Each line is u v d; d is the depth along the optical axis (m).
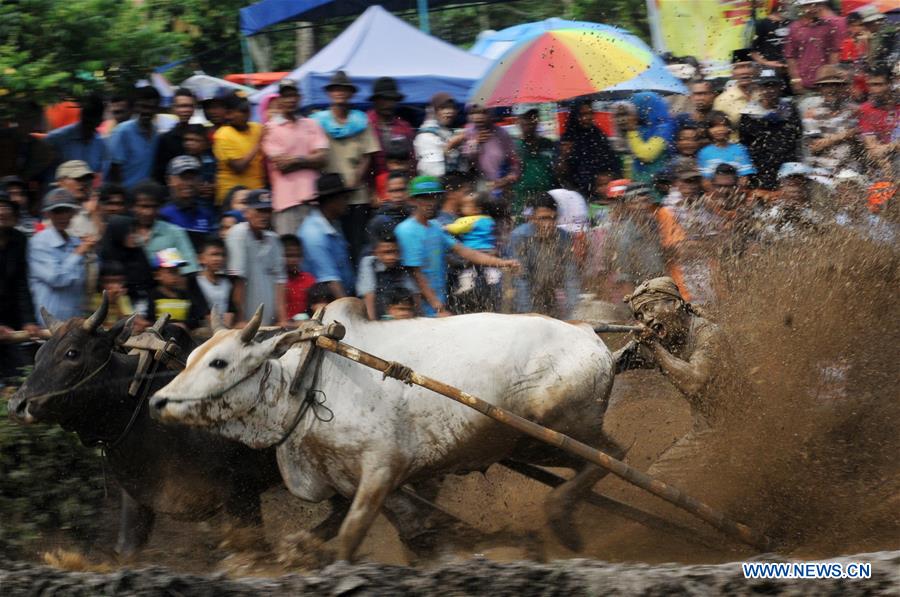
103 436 17.59
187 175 22.91
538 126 27.77
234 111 24.67
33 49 25.27
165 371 17.70
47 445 18.98
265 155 24.69
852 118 28.81
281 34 38.84
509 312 24.05
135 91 25.33
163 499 17.92
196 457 17.78
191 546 18.94
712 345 18.25
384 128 26.36
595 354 17.39
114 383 17.45
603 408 17.52
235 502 18.00
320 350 16.38
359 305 16.81
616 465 16.41
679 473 18.45
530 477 18.41
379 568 13.86
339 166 25.22
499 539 17.92
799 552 17.98
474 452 16.84
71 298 20.98
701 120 28.55
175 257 21.05
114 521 19.45
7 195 20.69
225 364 15.91
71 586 13.62
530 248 24.70
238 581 13.78
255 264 21.52
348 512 17.11
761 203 26.41
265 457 17.89
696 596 13.07
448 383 16.48
